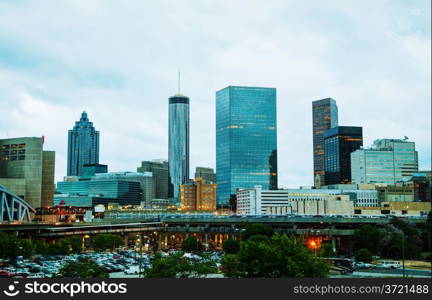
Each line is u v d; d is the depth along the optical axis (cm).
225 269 12181
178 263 13012
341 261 19238
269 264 9894
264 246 10206
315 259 10481
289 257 10012
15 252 19938
